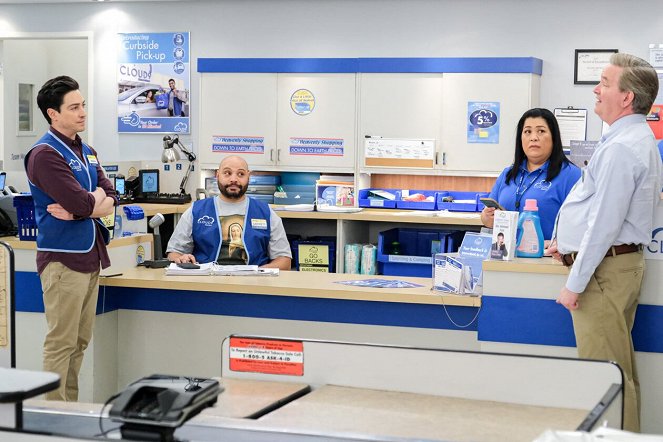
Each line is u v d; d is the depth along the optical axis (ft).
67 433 4.91
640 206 11.12
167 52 28.12
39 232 13.80
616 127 11.29
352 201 25.12
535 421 6.07
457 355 6.67
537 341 12.55
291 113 25.48
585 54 24.80
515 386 6.56
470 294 13.52
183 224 17.16
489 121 24.11
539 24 25.08
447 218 22.91
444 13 25.70
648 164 11.02
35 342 15.52
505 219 12.77
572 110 24.93
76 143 14.03
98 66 28.89
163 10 28.09
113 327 15.62
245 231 16.99
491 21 25.39
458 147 24.36
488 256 13.41
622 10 24.57
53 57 37.86
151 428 4.79
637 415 11.66
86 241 13.84
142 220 17.57
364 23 26.30
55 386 4.95
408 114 24.64
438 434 5.77
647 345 12.36
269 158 25.72
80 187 13.53
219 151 26.13
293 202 25.91
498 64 23.94
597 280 11.29
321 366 7.01
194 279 15.11
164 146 26.02
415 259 23.20
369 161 24.95
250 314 14.90
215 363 15.24
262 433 5.29
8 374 5.10
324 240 25.14
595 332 11.37
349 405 6.40
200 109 26.18
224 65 25.88
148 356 15.56
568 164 15.02
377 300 13.97
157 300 15.39
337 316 14.43
